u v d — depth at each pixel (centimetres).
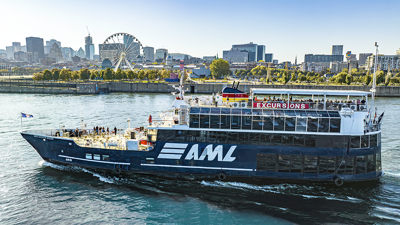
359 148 3406
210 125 3525
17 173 3962
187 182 3691
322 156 3438
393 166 4300
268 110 3512
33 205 3139
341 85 17550
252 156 3528
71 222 2833
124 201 3253
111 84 18762
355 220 2900
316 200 3275
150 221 2873
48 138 4012
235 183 3628
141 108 10512
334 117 3362
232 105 3700
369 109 3581
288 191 3469
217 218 2933
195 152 3597
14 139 5869
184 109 3547
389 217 2945
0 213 2969
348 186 3544
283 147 3469
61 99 13562
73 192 3444
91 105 11300
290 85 17000
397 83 18125
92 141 3991
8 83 18212
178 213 3020
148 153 3684
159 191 3481
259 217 2956
